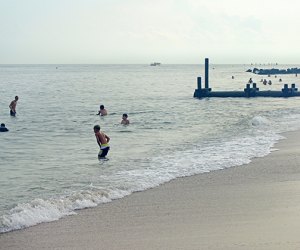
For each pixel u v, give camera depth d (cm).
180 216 1068
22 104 5294
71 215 1085
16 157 2028
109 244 893
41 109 4650
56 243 902
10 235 949
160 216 1072
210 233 940
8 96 6700
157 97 6150
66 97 6381
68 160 1923
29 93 7394
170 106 4719
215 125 3039
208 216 1062
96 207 1152
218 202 1180
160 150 2072
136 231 968
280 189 1300
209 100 5459
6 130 3036
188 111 4138
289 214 1054
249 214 1066
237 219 1030
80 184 1441
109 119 3656
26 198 1286
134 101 5512
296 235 905
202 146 2123
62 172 1658
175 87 8950
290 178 1438
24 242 909
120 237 932
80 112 4294
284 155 1823
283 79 12619
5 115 4106
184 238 916
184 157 1839
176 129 2903
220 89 7969
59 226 1005
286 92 5638
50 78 15825
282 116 3416
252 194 1252
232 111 4034
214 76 16425
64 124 3384
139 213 1098
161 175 1512
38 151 2195
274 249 833
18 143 2483
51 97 6406
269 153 1873
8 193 1349
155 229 978
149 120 3469
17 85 10438
